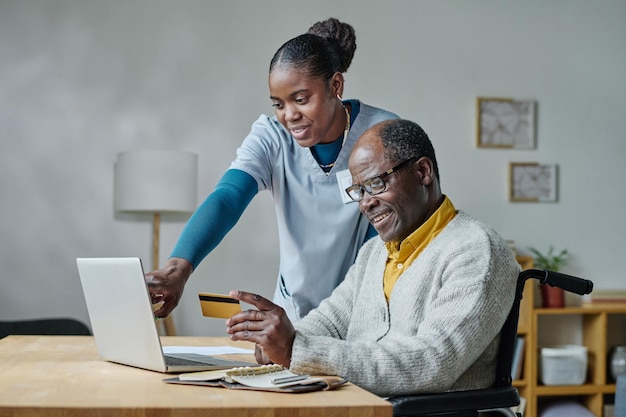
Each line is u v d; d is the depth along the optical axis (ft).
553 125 15.97
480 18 15.76
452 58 15.62
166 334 13.83
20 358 5.48
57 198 14.40
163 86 14.67
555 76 16.02
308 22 15.14
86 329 12.47
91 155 14.48
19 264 14.30
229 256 14.79
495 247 5.20
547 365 14.43
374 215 5.49
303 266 7.28
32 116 14.38
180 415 3.69
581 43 16.14
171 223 14.67
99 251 14.47
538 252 15.78
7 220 14.29
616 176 16.16
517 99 15.79
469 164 15.58
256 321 4.69
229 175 6.97
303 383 4.16
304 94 6.40
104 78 14.55
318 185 7.18
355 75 15.26
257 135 7.21
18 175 14.33
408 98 15.42
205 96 14.78
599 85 16.17
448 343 4.78
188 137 14.70
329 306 6.47
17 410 3.68
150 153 13.28
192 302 14.64
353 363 4.63
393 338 5.45
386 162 5.40
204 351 6.17
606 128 16.16
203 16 14.83
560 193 15.94
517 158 15.79
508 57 15.84
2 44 14.34
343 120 7.04
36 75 14.39
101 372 4.84
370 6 15.35
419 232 5.49
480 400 4.82
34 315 14.32
